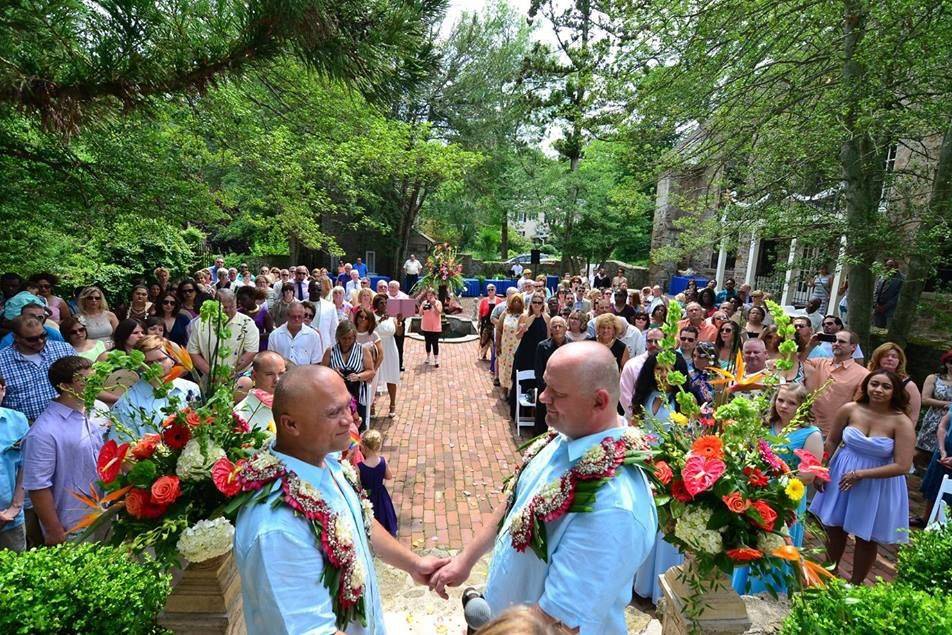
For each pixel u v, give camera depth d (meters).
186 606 2.12
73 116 2.08
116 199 5.69
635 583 3.75
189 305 7.06
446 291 16.72
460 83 21.72
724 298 15.60
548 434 2.20
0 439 3.17
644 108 7.78
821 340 6.88
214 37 2.21
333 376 1.78
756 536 2.18
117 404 3.35
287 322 6.33
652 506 1.81
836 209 7.70
